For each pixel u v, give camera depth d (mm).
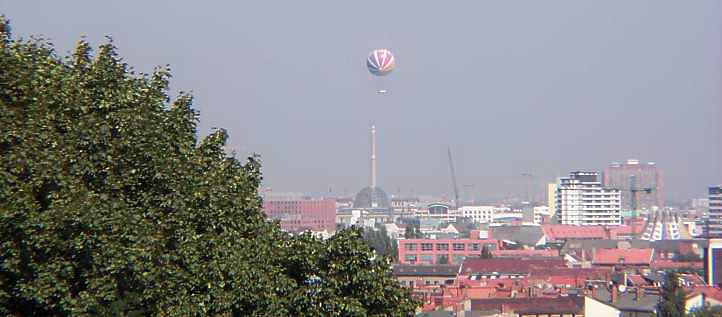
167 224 163625
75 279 154250
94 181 161875
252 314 162125
